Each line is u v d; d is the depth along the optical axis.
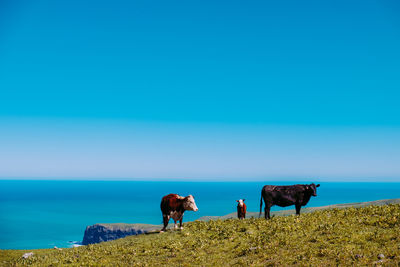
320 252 14.82
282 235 18.39
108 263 18.11
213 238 20.61
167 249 19.47
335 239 16.23
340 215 21.72
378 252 13.88
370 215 20.52
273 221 22.23
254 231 20.70
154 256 18.58
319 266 13.24
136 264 17.06
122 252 20.16
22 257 24.94
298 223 20.59
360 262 13.03
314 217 21.83
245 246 17.81
